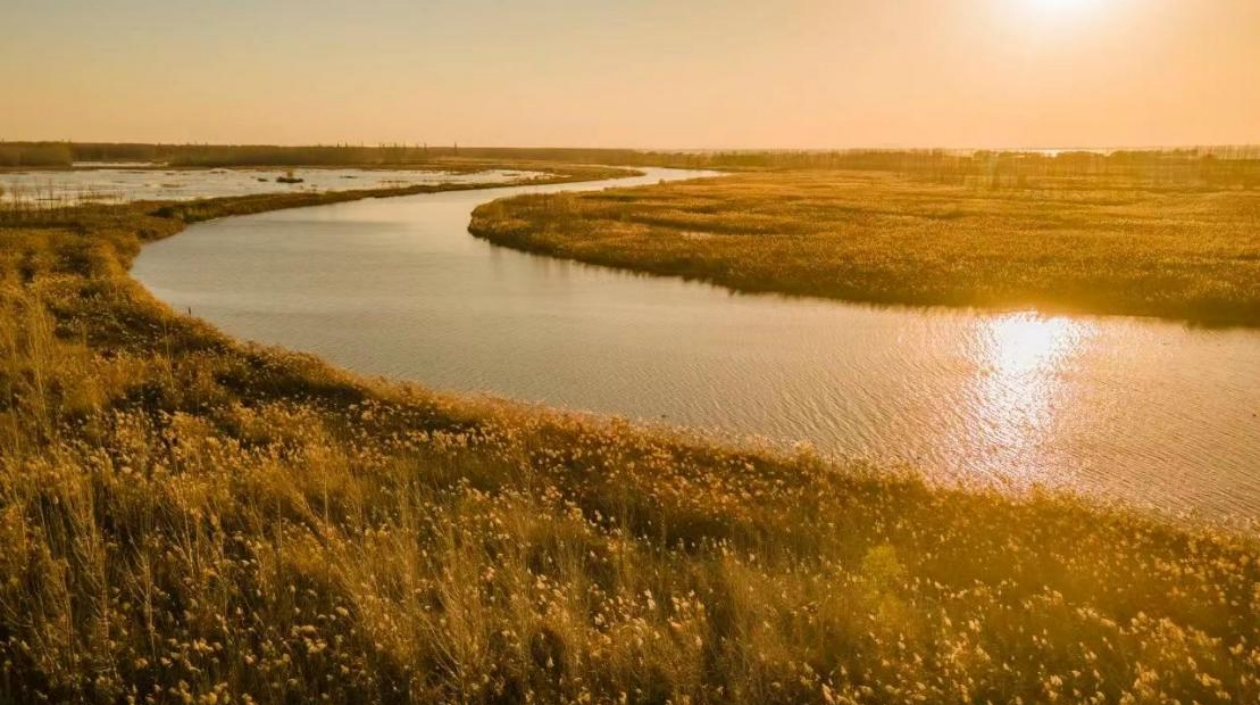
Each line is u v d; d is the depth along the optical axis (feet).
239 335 90.63
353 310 105.60
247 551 26.17
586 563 28.07
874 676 21.03
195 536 26.99
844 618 23.91
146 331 78.02
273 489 31.94
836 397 68.39
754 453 49.39
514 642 21.17
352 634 21.06
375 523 30.32
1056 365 78.54
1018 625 24.91
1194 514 41.83
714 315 102.94
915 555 31.32
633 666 20.66
